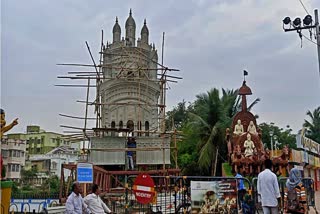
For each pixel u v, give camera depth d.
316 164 40.81
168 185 19.50
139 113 32.41
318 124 59.12
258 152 25.94
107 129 27.73
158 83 34.16
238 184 12.86
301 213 12.47
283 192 14.47
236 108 40.72
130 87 33.41
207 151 36.44
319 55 19.70
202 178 12.41
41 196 31.05
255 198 13.98
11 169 67.38
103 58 35.00
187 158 39.53
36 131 102.56
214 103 38.22
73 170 19.48
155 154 28.44
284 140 53.53
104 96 33.41
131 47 34.97
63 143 98.00
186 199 12.94
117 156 27.72
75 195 9.68
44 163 79.81
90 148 27.34
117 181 24.02
